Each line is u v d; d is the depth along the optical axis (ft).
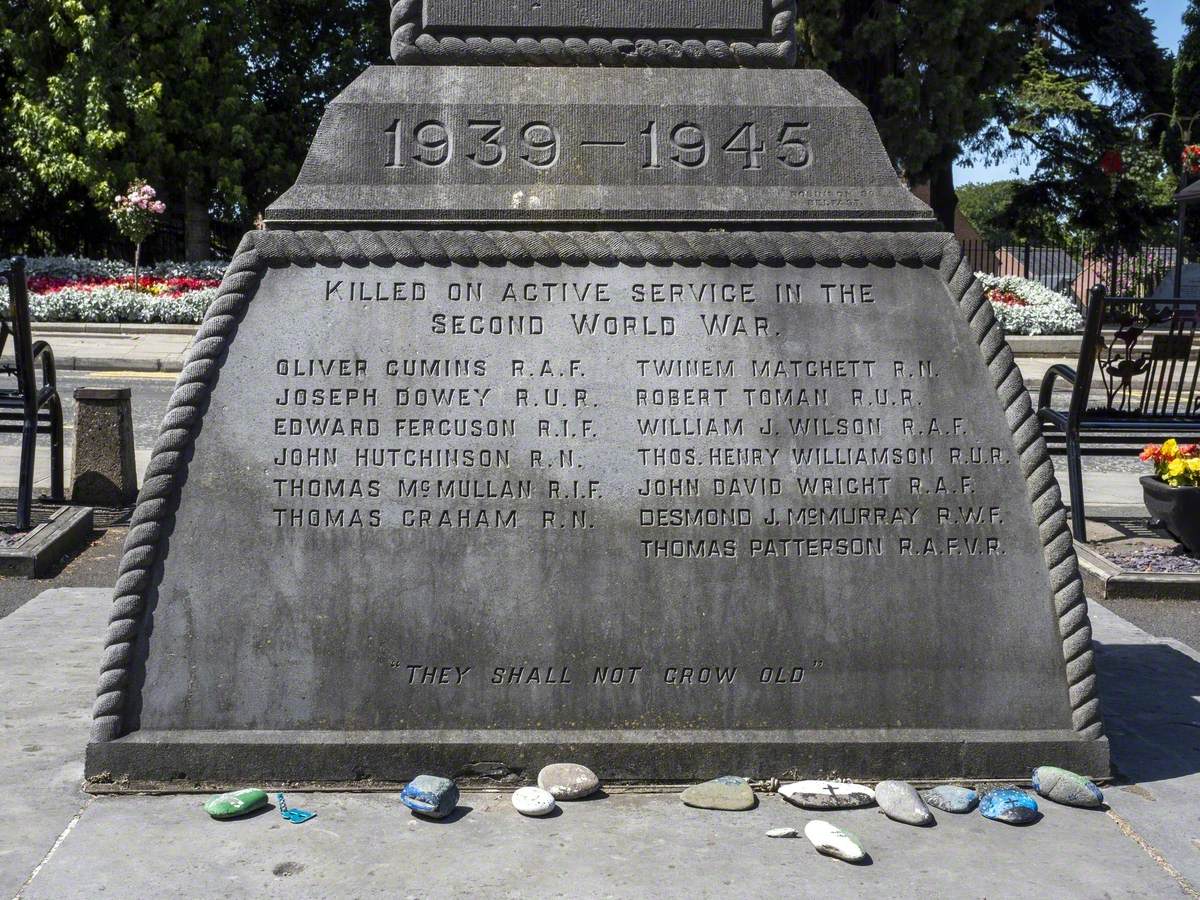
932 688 7.49
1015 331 44.55
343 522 7.41
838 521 7.56
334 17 61.21
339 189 7.78
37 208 60.59
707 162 7.96
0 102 56.75
